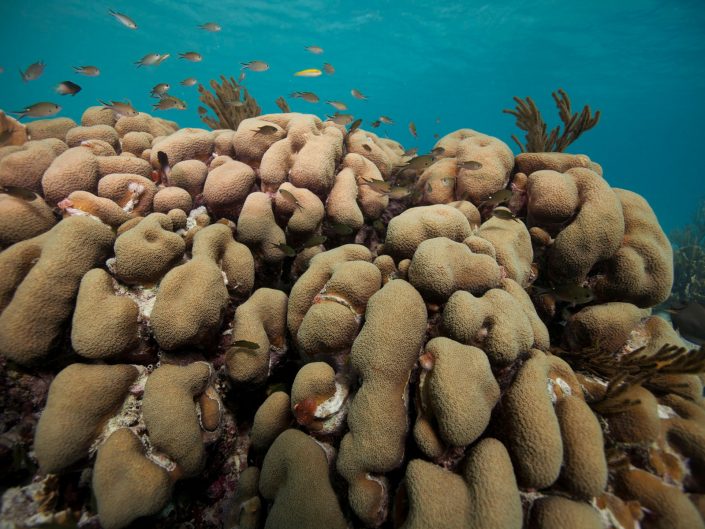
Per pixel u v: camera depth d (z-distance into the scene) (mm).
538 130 4555
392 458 1842
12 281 2154
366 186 3668
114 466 1797
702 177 93000
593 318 2496
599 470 1666
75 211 2592
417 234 2617
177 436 1951
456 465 1826
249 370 2375
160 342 2180
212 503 2480
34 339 2020
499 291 2174
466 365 1840
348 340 2307
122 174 2906
